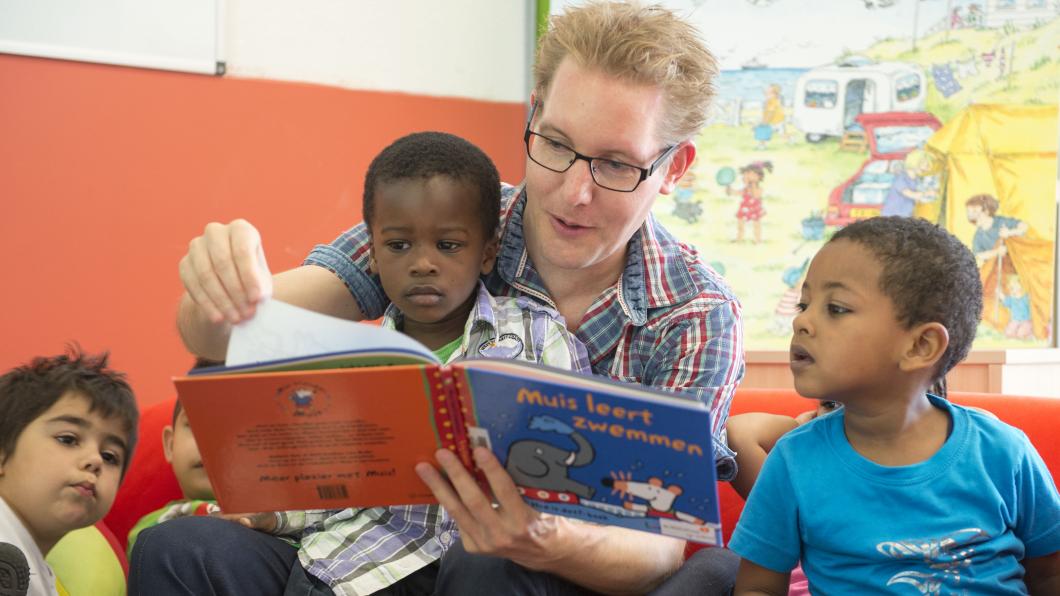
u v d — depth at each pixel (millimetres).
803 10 3189
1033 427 1743
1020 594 1290
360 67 3211
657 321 1562
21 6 2752
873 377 1314
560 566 1240
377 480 1190
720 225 3195
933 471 1330
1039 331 3143
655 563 1359
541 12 3293
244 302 1148
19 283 2791
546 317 1540
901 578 1299
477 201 1536
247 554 1368
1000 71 3182
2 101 2752
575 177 1398
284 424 1124
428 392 1086
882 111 3180
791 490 1399
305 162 3135
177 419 1972
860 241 1343
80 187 2848
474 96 3385
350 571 1392
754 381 2928
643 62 1371
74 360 1764
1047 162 3172
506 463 1116
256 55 3068
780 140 3193
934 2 3176
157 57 2908
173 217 2963
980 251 3162
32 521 1603
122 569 1841
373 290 1638
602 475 1099
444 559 1319
